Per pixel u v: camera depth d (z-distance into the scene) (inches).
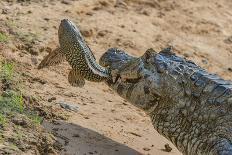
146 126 1047.6
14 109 921.5
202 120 916.0
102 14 1449.3
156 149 975.6
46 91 1050.7
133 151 942.4
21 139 850.1
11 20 1278.3
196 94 930.7
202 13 1642.5
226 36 1574.8
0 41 1163.3
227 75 1413.6
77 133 934.4
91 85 1135.6
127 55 1023.0
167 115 948.0
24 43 1194.6
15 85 1002.1
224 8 1717.5
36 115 933.2
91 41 1331.2
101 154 900.0
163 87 951.0
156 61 963.3
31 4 1385.3
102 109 1057.5
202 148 901.8
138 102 971.9
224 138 880.9
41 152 852.0
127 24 1448.1
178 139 940.6
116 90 995.3
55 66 1154.0
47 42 1228.5
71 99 1054.4
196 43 1497.3
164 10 1583.4
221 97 917.2
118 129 1002.1
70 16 1386.6
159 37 1453.0
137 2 1568.7
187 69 956.6
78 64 954.7
